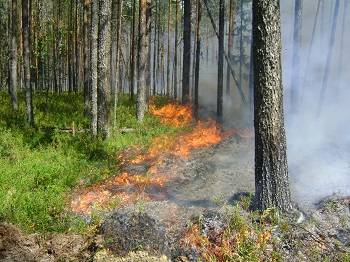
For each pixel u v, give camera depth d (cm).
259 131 574
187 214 612
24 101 1922
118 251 474
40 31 2011
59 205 641
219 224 537
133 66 2155
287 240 506
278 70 562
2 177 748
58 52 2402
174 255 483
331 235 536
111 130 1330
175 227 557
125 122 1511
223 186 766
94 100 1258
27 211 602
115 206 646
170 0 2878
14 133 1153
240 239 476
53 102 1938
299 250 489
